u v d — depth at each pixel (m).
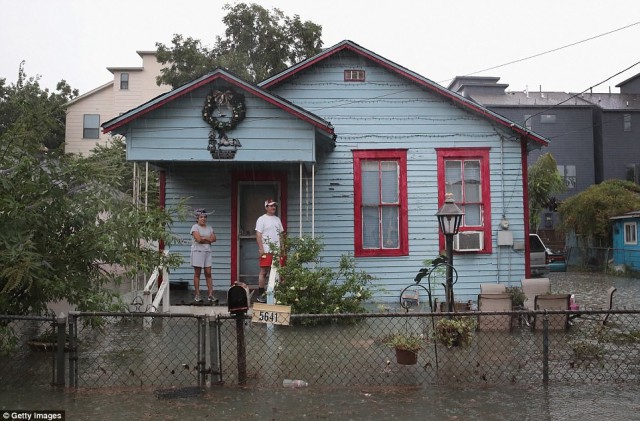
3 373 7.41
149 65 38.84
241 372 6.93
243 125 12.47
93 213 8.54
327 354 8.43
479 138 14.57
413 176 14.51
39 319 6.87
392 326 10.62
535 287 12.31
